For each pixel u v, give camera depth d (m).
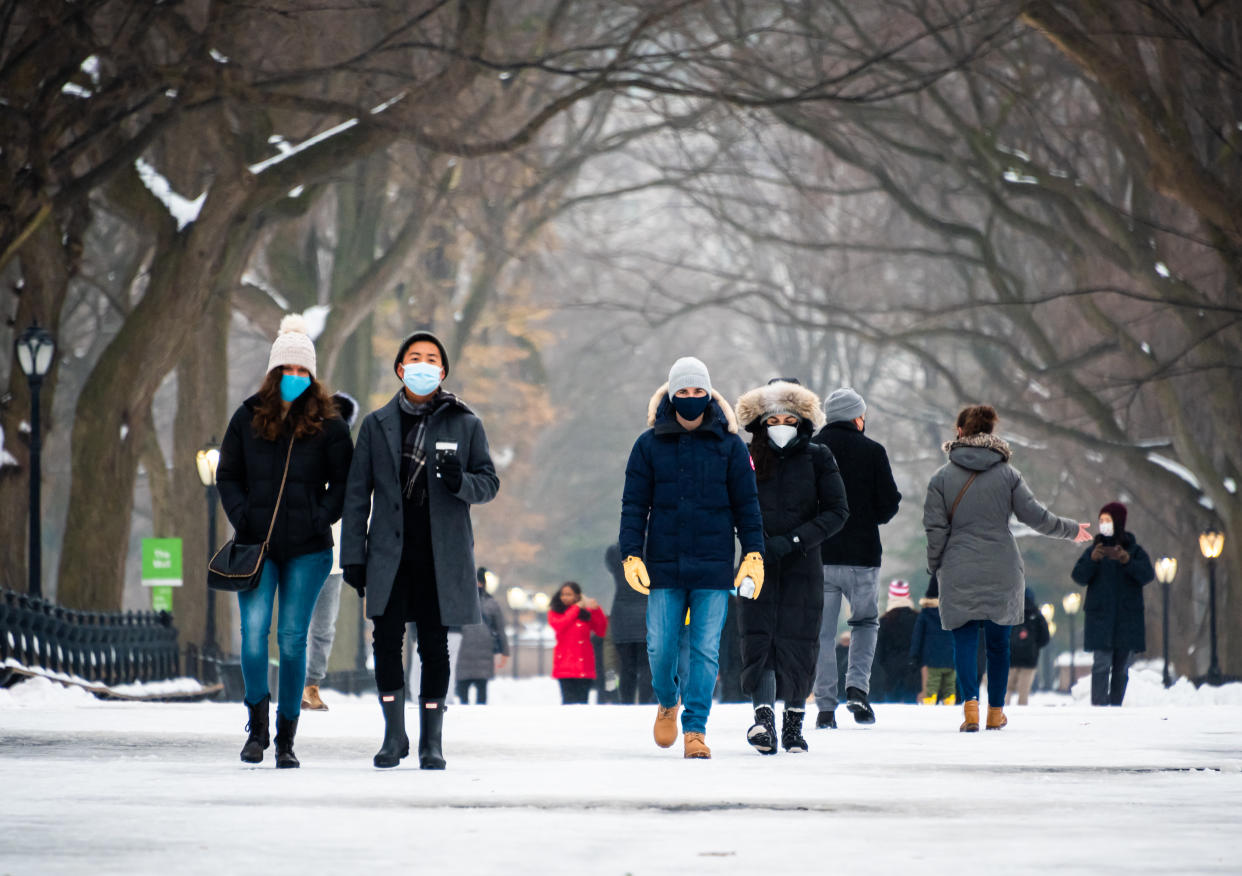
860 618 34.81
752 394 28.66
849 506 33.84
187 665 77.00
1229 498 105.88
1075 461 137.25
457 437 23.44
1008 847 14.81
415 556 23.31
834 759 25.73
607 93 119.06
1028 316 117.19
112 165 74.31
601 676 64.31
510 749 27.73
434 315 131.50
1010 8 91.44
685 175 134.25
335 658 109.62
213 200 78.75
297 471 23.80
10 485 72.44
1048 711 43.38
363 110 78.38
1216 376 105.88
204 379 91.38
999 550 34.12
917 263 152.25
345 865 13.56
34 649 55.31
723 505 25.73
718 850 14.54
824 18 115.25
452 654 53.16
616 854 14.29
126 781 21.17
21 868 13.40
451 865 13.56
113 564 77.31
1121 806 18.50
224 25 73.56
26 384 73.88
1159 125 90.00
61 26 68.50
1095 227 112.38
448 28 84.12
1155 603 129.62
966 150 125.62
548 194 127.75
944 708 45.72
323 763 24.44
